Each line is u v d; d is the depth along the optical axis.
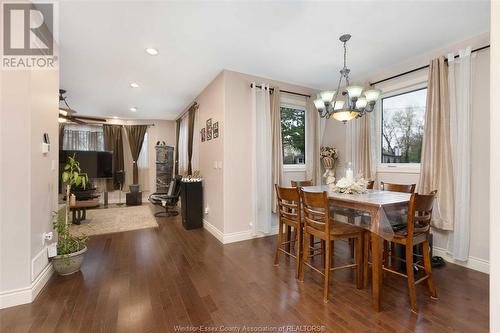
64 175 2.90
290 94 4.16
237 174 3.64
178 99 5.16
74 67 3.44
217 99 3.78
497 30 0.82
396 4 2.11
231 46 2.85
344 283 2.33
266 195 3.72
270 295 2.11
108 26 2.41
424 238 2.06
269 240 3.65
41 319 1.76
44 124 2.29
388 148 3.63
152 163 7.54
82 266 2.69
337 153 4.30
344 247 3.33
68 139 6.62
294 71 3.62
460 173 2.64
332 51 2.98
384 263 2.49
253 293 2.14
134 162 7.24
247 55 3.09
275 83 4.00
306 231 2.36
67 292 2.13
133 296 2.08
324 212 2.13
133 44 2.78
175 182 5.71
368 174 3.65
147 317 1.80
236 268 2.66
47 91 2.38
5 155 1.88
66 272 2.45
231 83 3.58
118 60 3.21
